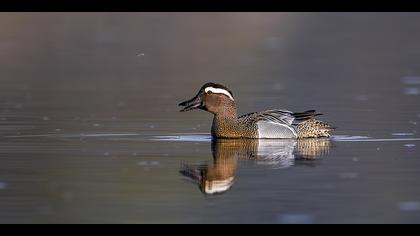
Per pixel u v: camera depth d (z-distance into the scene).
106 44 46.78
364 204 14.66
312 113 21.73
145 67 39.66
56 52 43.78
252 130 21.38
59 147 19.92
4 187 15.80
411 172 17.05
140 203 14.76
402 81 34.44
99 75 36.75
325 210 14.33
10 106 27.55
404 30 52.47
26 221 13.69
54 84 33.78
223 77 36.34
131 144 20.47
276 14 57.75
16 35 49.12
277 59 42.31
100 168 17.48
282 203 14.75
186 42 47.84
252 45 47.09
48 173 17.00
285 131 21.38
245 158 18.67
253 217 13.95
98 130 22.61
